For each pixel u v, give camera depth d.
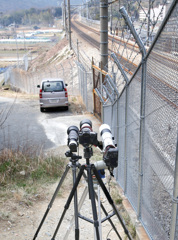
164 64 2.47
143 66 3.24
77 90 23.94
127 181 4.68
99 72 10.81
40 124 11.23
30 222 4.26
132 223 3.94
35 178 5.69
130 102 4.36
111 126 6.71
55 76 35.56
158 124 2.79
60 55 52.41
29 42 188.38
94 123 10.91
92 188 2.45
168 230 2.68
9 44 185.25
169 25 2.27
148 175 3.31
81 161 6.74
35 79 36.81
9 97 21.00
